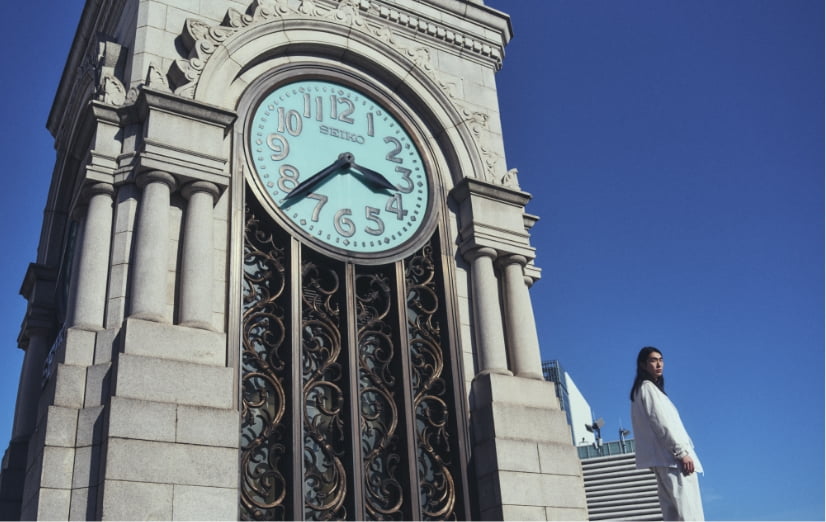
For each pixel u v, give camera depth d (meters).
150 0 11.70
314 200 11.84
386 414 11.29
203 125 10.79
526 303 12.59
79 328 9.48
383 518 10.58
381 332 11.71
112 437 8.46
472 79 14.53
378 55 13.24
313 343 11.12
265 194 11.38
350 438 10.63
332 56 12.96
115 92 10.92
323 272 11.70
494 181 13.37
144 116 10.65
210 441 9.00
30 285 13.79
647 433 7.22
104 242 10.09
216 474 8.88
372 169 12.57
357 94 13.02
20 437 12.19
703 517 6.92
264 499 9.86
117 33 12.80
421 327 12.09
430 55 14.22
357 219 12.08
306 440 10.55
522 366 12.03
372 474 10.80
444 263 12.49
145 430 8.67
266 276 11.08
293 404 10.36
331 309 11.44
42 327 13.25
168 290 9.97
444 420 11.48
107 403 8.80
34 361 12.95
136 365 8.97
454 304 12.23
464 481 11.05
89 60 13.09
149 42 11.38
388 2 14.11
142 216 9.99
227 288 10.38
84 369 9.16
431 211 12.75
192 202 10.38
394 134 13.08
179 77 11.04
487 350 11.93
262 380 10.52
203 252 10.09
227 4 12.37
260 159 11.58
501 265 12.84
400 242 12.29
